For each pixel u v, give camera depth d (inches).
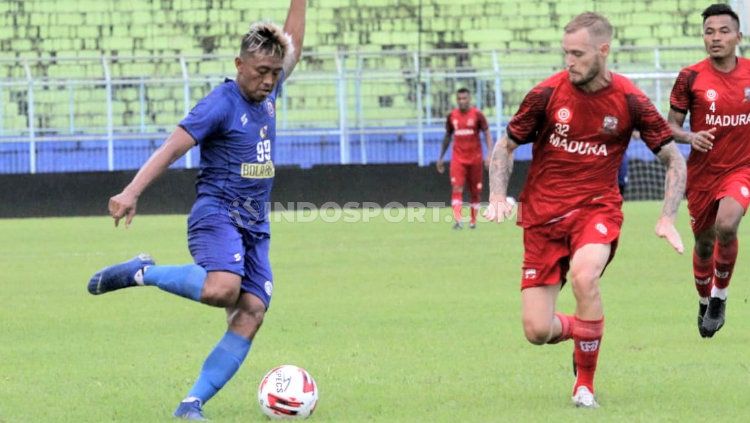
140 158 4138.8
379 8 4488.2
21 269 2100.1
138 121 4264.3
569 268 946.1
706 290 1289.4
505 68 4306.1
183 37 4456.2
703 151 1272.1
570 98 896.3
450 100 4200.3
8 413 901.8
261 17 4471.0
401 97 4205.2
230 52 4453.7
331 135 4111.7
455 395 952.9
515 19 4517.7
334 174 3875.5
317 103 4200.3
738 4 4520.2
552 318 923.4
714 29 1282.0
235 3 4475.9
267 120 888.3
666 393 946.7
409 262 2108.8
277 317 1445.6
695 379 1007.0
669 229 881.5
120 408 914.1
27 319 1469.0
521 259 2137.1
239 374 1066.1
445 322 1381.6
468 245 2442.2
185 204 3804.1
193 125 843.4
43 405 933.2
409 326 1354.6
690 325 1337.4
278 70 860.0
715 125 1288.1
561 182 911.7
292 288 1745.8
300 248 2415.1
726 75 1293.1
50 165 4126.5
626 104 892.6
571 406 896.9
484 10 4510.3
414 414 875.4
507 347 1198.3
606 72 893.2
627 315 1417.3
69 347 1243.2
